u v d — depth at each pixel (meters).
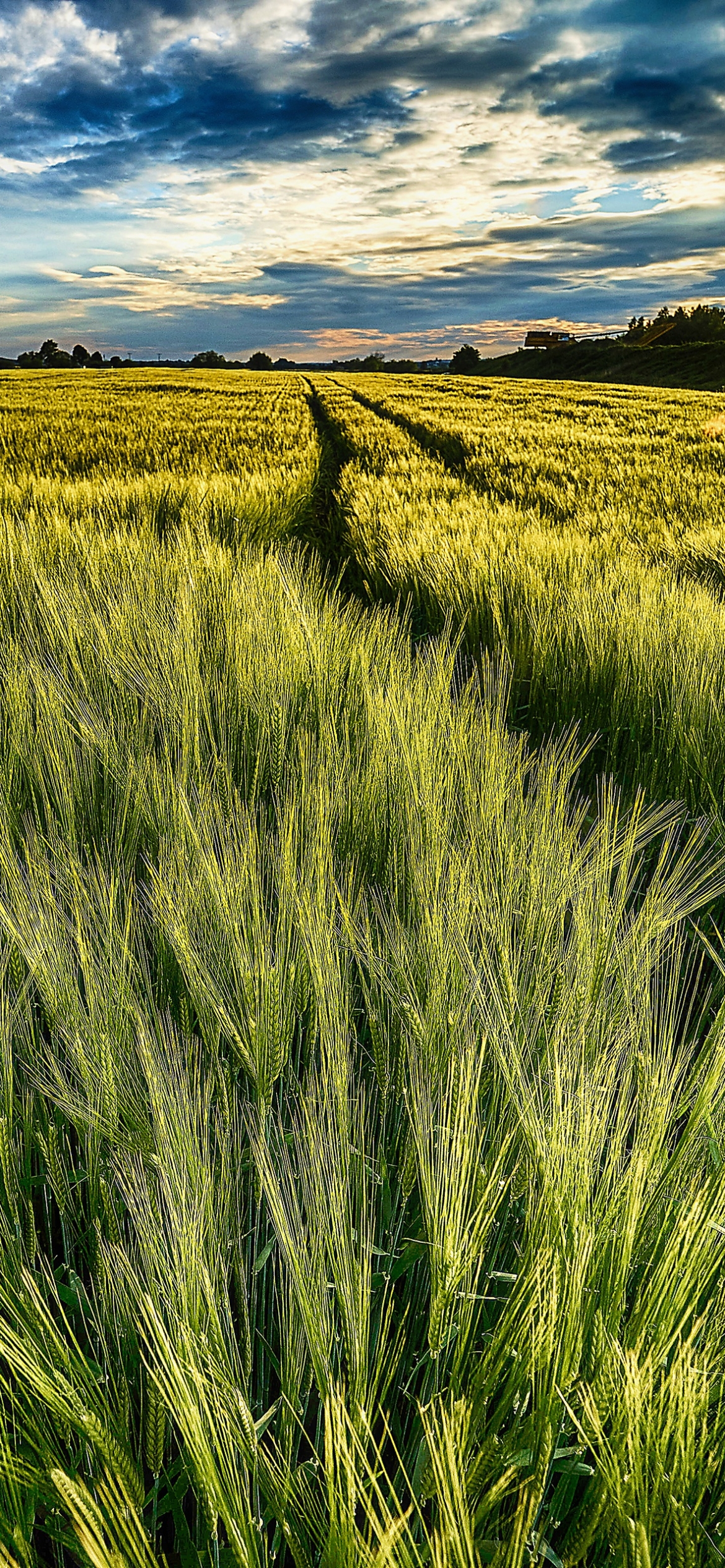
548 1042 1.47
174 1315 1.01
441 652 3.76
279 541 9.12
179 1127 1.22
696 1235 1.12
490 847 2.17
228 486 9.64
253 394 37.59
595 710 4.17
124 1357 1.21
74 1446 1.12
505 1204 1.41
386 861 2.32
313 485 13.28
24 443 15.93
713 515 9.45
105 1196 1.37
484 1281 1.35
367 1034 1.89
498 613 5.00
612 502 10.20
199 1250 1.07
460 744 2.80
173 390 41.06
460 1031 1.54
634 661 4.01
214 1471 0.88
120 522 8.16
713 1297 1.17
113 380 51.94
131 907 2.03
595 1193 1.31
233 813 2.43
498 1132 1.41
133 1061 1.48
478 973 1.61
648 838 2.52
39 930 1.67
